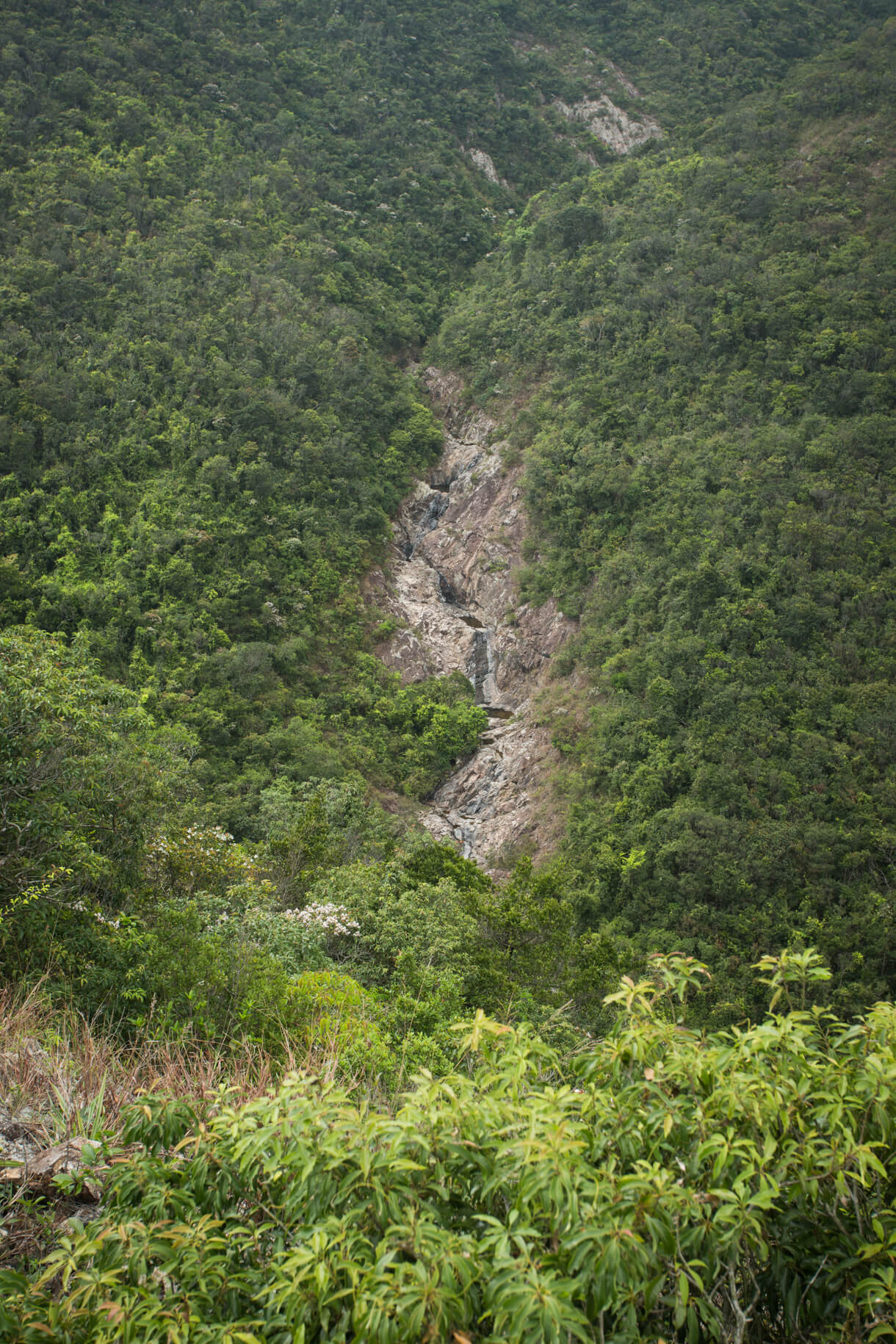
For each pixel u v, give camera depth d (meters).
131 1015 7.91
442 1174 3.18
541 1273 2.82
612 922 28.50
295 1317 2.90
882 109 60.16
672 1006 4.32
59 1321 3.04
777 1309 3.40
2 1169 4.59
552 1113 3.19
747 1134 3.33
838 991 23.83
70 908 8.79
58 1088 5.52
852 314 45.59
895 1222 3.19
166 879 14.85
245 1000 8.55
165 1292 3.32
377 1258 2.94
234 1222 3.50
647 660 36.22
